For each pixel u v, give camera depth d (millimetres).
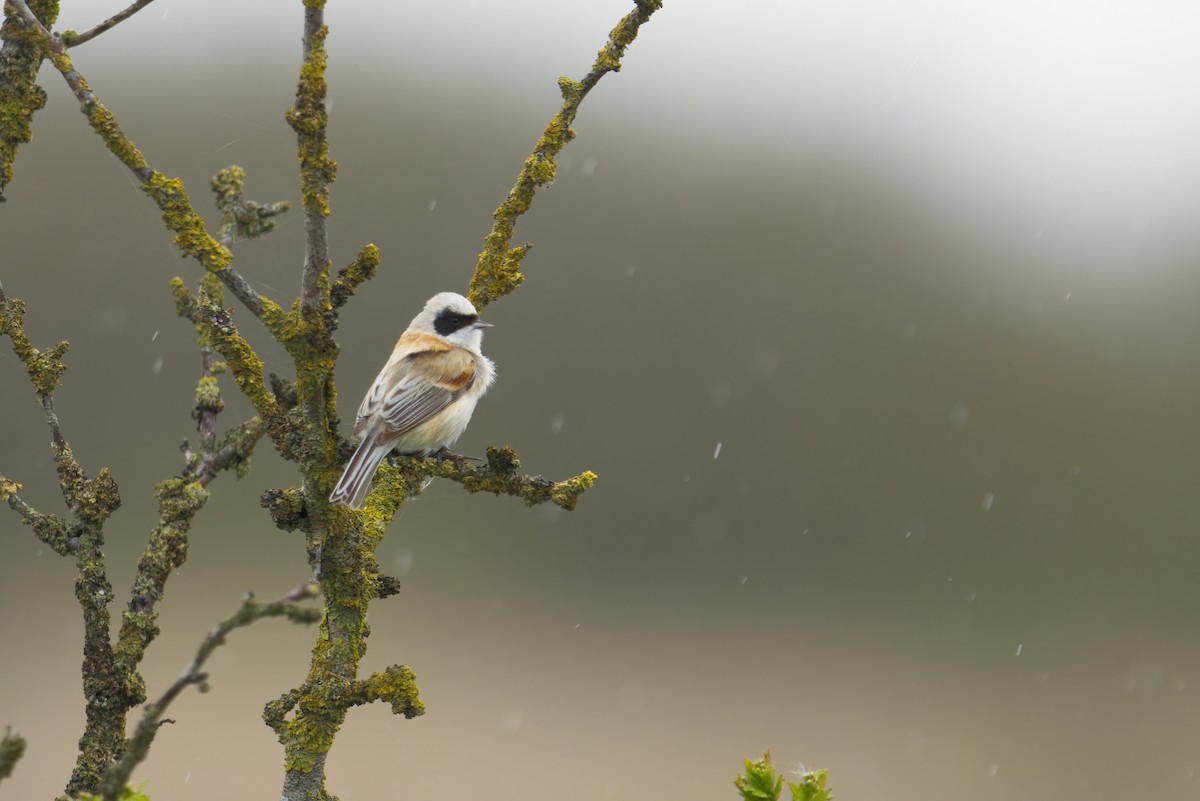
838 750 14930
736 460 18562
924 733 15273
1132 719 15828
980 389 20141
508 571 16891
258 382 5285
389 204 17547
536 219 19031
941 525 18609
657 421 18484
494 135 18547
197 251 4961
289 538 15773
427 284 17312
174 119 16016
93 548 5043
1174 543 18641
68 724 13055
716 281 19578
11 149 5535
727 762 14359
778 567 17797
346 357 16656
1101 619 17703
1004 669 16719
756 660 16422
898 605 17875
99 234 15867
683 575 17453
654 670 15898
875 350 19875
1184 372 20500
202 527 15680
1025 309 20828
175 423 15742
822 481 18672
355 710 14586
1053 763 14805
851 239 20484
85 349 15633
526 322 18641
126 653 4801
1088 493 19062
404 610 16109
